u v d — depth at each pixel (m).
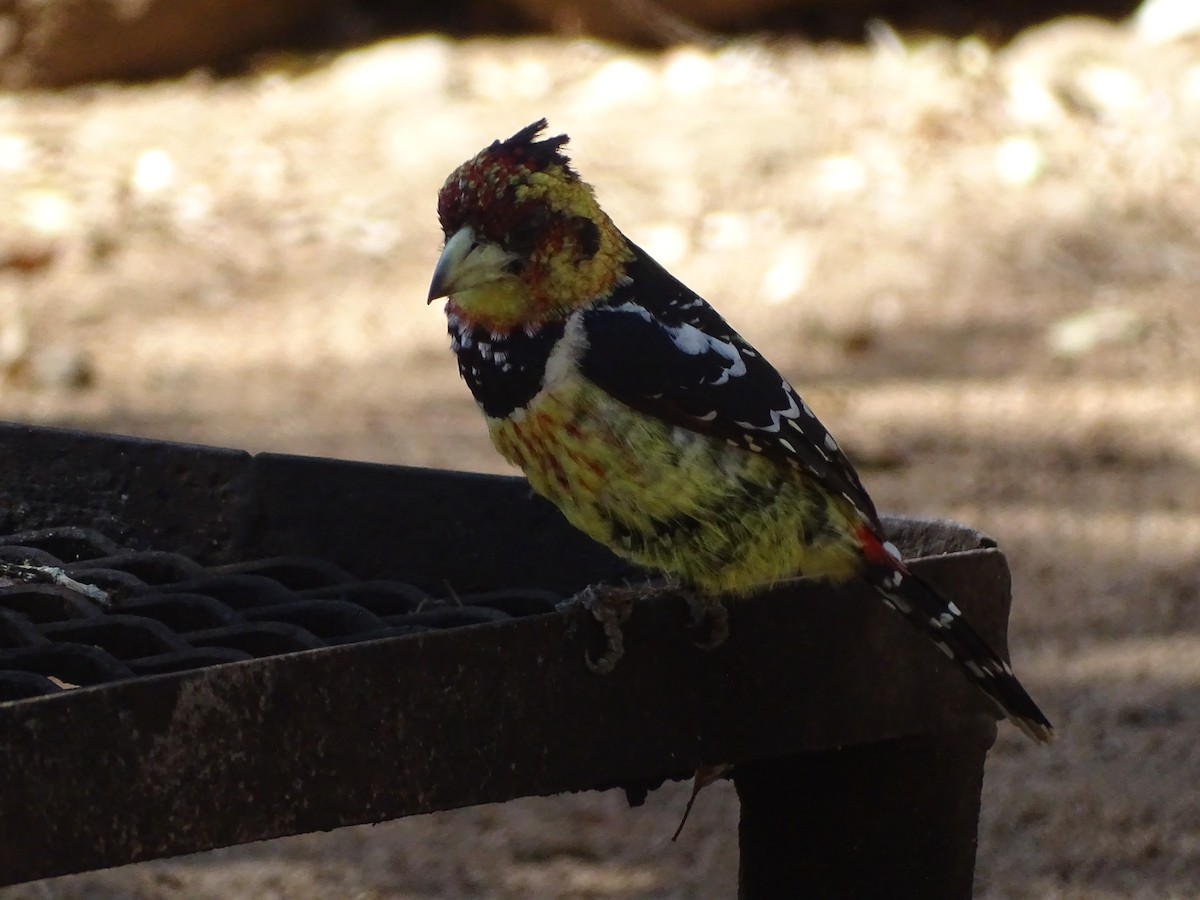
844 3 21.41
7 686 5.39
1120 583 12.16
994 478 13.68
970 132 19.44
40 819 4.82
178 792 5.01
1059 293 16.72
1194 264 17.19
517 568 7.36
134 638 6.09
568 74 20.72
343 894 9.16
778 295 16.75
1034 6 21.75
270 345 16.48
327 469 7.42
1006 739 10.55
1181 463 13.92
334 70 21.14
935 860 6.51
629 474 6.52
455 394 15.65
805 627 6.08
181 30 21.06
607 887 9.20
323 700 5.20
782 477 6.54
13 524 7.61
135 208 18.64
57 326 16.59
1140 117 19.53
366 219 18.45
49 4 20.50
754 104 19.86
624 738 5.81
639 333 6.50
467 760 5.47
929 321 16.38
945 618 6.10
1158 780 9.89
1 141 19.50
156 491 7.53
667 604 5.88
